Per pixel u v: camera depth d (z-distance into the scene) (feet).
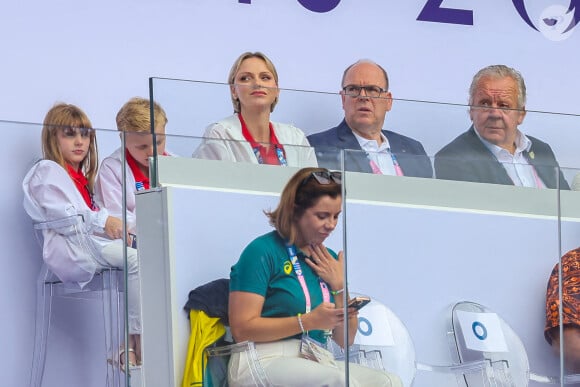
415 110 64.64
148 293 54.70
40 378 52.95
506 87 74.84
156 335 54.54
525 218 61.16
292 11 89.30
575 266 62.03
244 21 87.86
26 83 81.51
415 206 58.70
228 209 55.47
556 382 61.05
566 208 62.34
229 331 55.06
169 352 54.19
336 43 90.38
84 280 54.08
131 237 55.06
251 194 56.03
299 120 63.16
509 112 65.16
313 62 89.61
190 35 86.28
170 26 85.76
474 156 64.95
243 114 61.98
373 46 91.40
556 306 61.26
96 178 54.70
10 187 53.06
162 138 54.95
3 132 53.01
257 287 55.57
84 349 53.83
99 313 54.29
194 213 54.85
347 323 56.80
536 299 60.95
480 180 60.44
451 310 59.00
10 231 52.85
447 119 64.85
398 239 58.23
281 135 62.64
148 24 85.20
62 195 53.93
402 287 58.08
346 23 90.79
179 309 54.29
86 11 83.46
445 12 93.45
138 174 55.36
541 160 65.67
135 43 84.74
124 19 84.43
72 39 82.94
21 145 53.31
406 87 92.12
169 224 54.39
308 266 56.49
